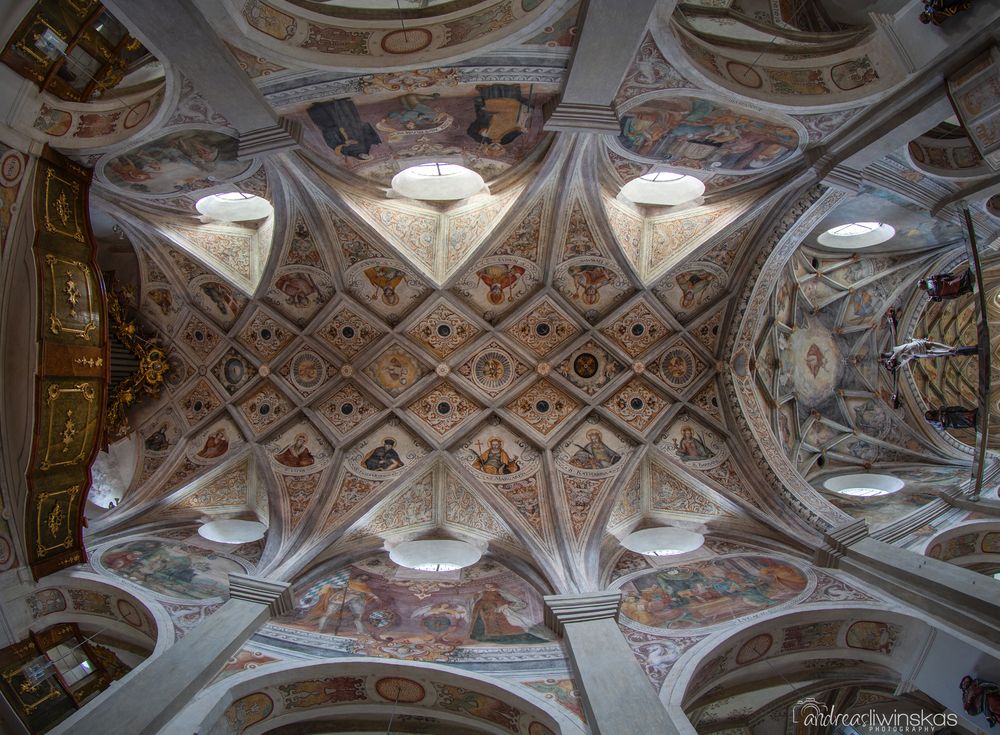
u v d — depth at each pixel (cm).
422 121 903
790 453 1384
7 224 757
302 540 1120
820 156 941
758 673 945
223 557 1094
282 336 1324
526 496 1223
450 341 1330
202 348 1345
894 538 1023
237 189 1086
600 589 970
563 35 725
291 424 1308
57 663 891
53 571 853
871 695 1018
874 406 1453
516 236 1217
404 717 881
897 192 990
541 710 755
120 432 1298
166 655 776
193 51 679
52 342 803
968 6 669
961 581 796
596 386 1334
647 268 1262
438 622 953
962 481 1159
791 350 1453
